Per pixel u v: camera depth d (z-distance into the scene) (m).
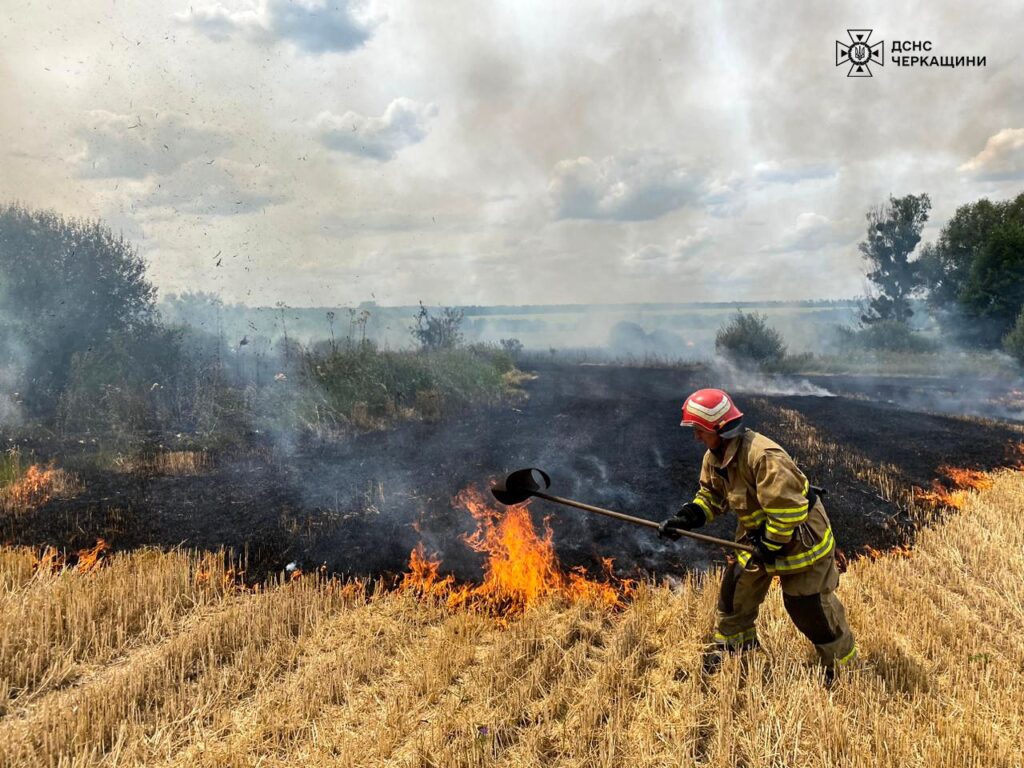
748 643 4.55
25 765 3.52
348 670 4.45
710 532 6.91
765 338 22.77
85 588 5.42
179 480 8.47
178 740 3.82
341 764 3.59
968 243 28.81
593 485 8.07
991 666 4.42
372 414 12.09
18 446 9.55
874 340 26.28
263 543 6.59
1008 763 3.49
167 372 12.90
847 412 13.10
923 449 10.36
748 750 3.63
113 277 13.30
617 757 3.63
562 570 6.07
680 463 8.87
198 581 5.79
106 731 3.86
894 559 6.43
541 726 3.86
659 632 4.94
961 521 7.38
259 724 3.93
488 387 14.37
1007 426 12.62
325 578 5.95
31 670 4.42
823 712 3.81
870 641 4.64
